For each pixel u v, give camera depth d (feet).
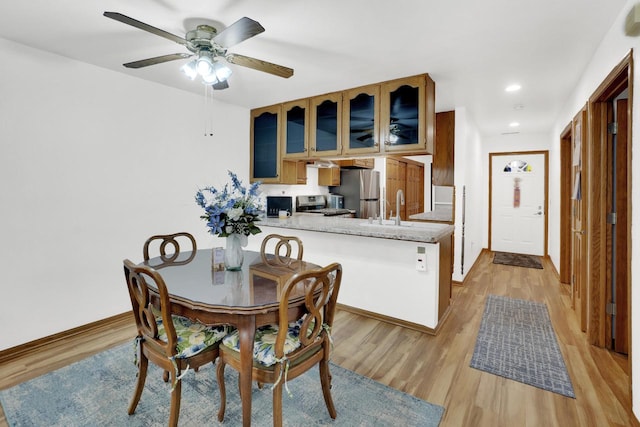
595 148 8.42
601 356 8.00
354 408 6.19
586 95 9.31
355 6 6.37
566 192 14.07
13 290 8.23
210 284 6.08
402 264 9.80
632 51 5.98
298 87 11.31
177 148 11.79
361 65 9.30
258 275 6.68
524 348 8.44
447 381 7.04
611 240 8.32
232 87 11.37
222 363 5.83
